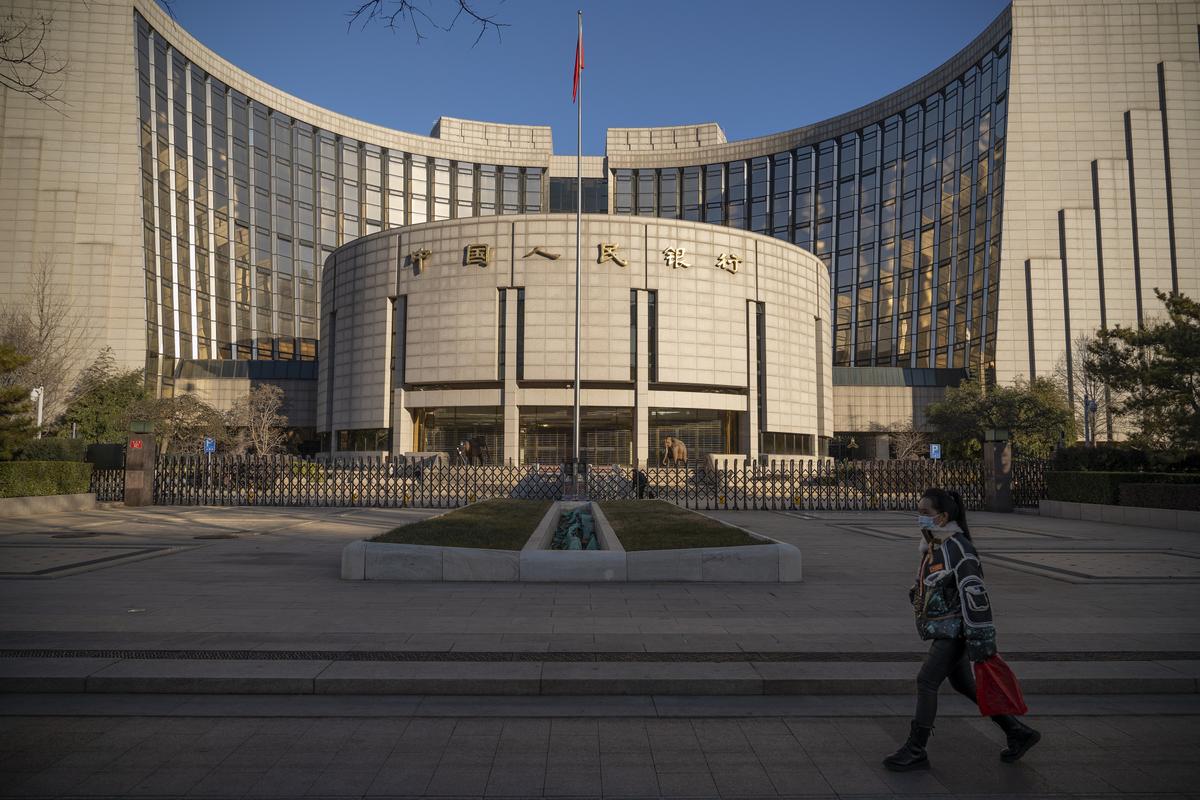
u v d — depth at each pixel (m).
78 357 55.06
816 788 4.55
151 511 26.23
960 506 5.00
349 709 5.99
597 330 51.19
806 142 82.06
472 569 11.59
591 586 11.17
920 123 74.31
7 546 15.83
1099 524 22.94
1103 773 4.79
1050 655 7.24
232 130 71.19
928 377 69.00
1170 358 23.78
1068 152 60.47
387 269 54.62
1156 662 7.04
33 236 56.09
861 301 77.50
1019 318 59.91
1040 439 46.22
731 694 6.43
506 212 86.75
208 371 65.56
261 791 4.45
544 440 54.19
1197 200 59.03
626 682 6.42
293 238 75.81
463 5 7.35
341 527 20.91
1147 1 61.12
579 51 32.97
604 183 87.81
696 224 53.66
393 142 82.75
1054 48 61.25
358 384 55.25
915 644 7.62
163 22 62.28
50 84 57.38
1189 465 25.17
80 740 5.31
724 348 53.72
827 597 10.34
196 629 8.12
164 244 62.94
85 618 8.66
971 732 5.57
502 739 5.37
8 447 24.12
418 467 36.06
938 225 71.44
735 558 11.69
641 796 4.42
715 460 50.84
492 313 51.59
